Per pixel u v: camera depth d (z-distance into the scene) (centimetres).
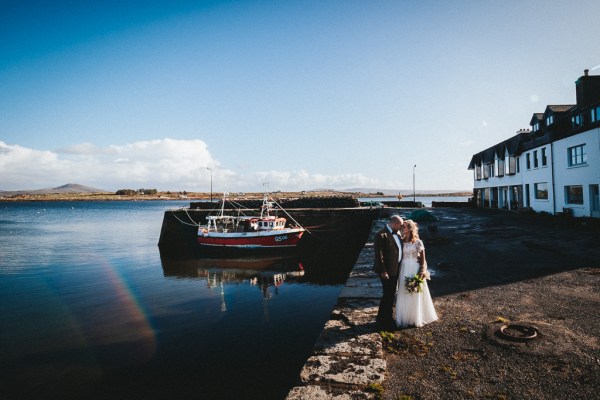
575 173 2256
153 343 1016
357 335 529
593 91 2267
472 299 691
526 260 1042
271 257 2811
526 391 376
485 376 407
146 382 790
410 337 519
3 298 1568
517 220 2316
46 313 1329
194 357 916
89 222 6862
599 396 362
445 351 471
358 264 1070
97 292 1684
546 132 2636
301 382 406
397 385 396
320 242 3023
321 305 1427
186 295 1622
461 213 3120
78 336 1078
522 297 692
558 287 753
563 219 2192
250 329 1132
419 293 562
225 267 2453
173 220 3431
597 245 1252
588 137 2114
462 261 1066
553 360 436
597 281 791
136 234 4650
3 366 881
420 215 2378
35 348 990
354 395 379
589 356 441
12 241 3891
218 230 3191
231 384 772
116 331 1120
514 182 3225
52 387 776
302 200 4281
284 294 1636
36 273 2175
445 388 387
